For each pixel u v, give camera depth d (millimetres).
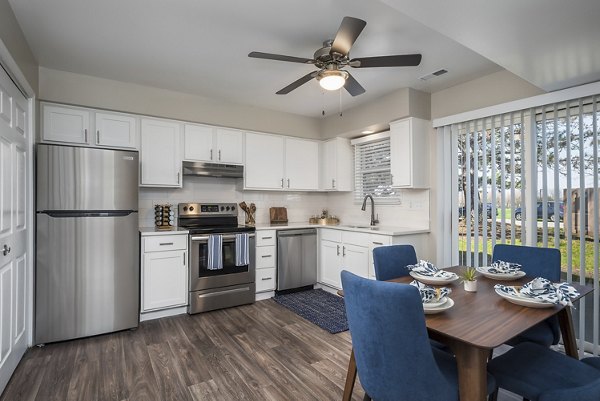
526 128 2836
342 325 3094
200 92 3699
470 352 1237
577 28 1777
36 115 2932
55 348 2611
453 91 3438
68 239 2730
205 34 2441
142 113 3480
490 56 2104
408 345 1205
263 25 2309
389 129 4125
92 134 3246
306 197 5066
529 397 1347
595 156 2426
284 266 4094
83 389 2049
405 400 1260
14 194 2258
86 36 2473
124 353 2535
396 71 3064
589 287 1847
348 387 1717
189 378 2182
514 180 2875
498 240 2990
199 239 3455
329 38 2480
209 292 3520
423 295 1506
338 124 4512
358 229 3750
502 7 1600
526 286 1677
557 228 2613
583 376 1397
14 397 1959
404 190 3980
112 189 2908
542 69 2268
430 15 1681
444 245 3447
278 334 2910
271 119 4371
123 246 2955
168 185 3645
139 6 2094
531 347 1665
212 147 3934
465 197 3270
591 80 2422
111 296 2898
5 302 2064
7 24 2029
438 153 3537
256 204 4594
